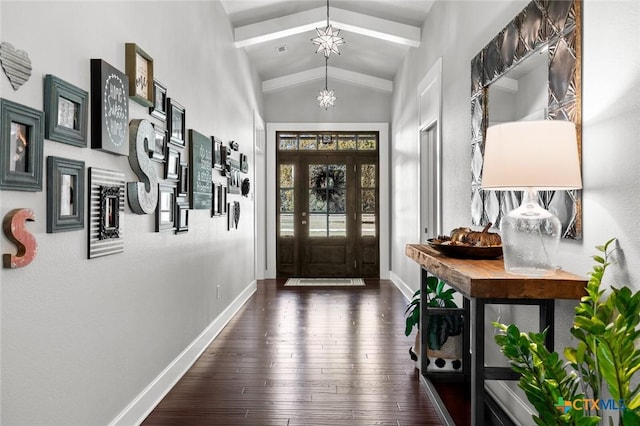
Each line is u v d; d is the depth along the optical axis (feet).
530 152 5.86
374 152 26.07
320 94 20.90
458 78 12.39
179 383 10.47
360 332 14.75
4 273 4.95
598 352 4.33
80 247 6.48
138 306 8.54
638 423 3.64
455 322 10.66
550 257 6.14
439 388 10.27
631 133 5.18
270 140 25.76
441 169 14.21
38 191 5.44
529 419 7.82
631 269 5.20
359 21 17.61
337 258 26.17
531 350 4.75
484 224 9.86
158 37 9.55
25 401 5.30
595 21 5.90
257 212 25.57
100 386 7.09
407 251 11.19
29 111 5.23
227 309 16.02
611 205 5.57
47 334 5.71
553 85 6.83
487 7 10.12
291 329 15.12
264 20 17.33
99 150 6.97
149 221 9.07
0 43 4.83
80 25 6.47
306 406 9.29
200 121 12.75
